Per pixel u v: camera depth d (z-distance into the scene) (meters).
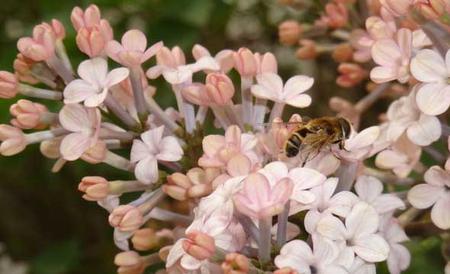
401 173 0.31
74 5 0.40
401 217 0.30
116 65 0.35
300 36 0.36
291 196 0.27
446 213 0.29
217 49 0.42
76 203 0.44
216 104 0.30
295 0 0.36
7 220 0.46
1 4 0.42
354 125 0.34
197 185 0.29
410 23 0.30
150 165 0.29
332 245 0.26
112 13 0.40
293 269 0.25
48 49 0.29
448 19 0.28
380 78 0.30
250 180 0.26
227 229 0.27
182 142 0.30
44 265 0.43
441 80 0.28
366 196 0.29
